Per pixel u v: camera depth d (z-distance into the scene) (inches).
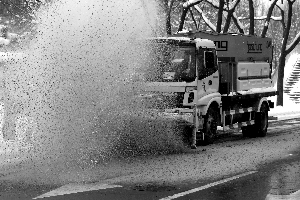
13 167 455.2
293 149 628.7
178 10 1721.2
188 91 609.3
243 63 742.5
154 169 467.5
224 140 735.1
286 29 1467.8
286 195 377.7
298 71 2016.5
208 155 561.9
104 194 367.6
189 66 617.0
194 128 614.9
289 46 1482.5
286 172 472.4
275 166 502.9
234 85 725.3
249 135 796.0
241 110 746.8
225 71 700.7
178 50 614.5
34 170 445.1
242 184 414.9
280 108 1449.3
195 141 616.1
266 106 813.2
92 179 416.8
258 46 793.6
